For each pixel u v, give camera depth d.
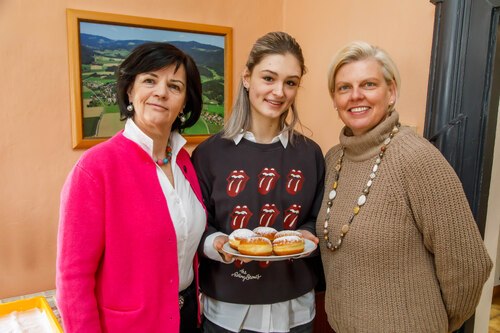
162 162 1.10
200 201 1.18
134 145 1.03
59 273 0.92
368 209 1.03
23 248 1.95
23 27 1.82
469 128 1.33
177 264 1.05
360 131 1.10
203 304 1.31
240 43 2.41
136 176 1.00
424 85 1.58
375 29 1.82
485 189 1.36
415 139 1.02
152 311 1.00
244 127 1.24
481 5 1.27
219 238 1.13
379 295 1.02
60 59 1.91
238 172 1.20
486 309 1.55
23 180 1.91
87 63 1.97
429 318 1.01
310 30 2.29
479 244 0.96
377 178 1.03
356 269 1.06
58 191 1.99
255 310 1.20
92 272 0.94
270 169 1.21
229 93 2.38
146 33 2.10
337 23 2.07
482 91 1.29
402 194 0.98
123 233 0.97
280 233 1.11
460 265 0.96
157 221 1.00
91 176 0.93
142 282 0.99
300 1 2.36
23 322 1.36
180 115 1.16
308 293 1.30
